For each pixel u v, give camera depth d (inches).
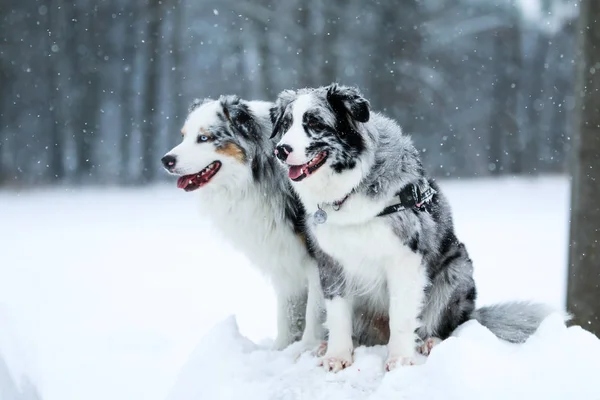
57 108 1407.5
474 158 1475.1
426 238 206.2
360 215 198.4
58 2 1382.9
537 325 222.5
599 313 281.1
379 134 207.5
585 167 280.7
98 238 633.6
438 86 1374.3
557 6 1569.9
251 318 354.6
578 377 171.9
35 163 1461.6
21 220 766.5
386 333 233.0
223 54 1513.3
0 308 346.0
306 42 1257.4
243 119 240.7
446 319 224.1
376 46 1317.7
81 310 374.3
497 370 172.1
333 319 212.5
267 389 190.7
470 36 1503.4
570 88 1657.2
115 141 1598.2
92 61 1402.6
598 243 279.0
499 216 721.6
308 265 235.3
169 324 348.2
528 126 1669.5
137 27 1444.4
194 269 487.8
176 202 954.1
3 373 211.9
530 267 446.0
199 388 199.5
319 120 201.3
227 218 246.5
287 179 233.6
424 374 174.2
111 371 280.1
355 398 182.4
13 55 1405.0
